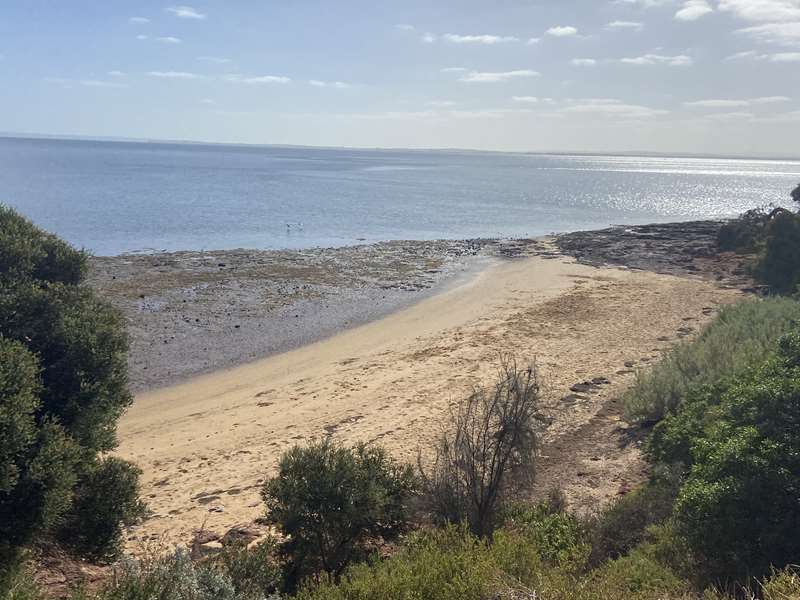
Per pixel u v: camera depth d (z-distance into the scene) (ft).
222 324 88.28
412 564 24.18
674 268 124.77
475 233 193.16
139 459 49.55
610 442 46.88
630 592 22.30
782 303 70.44
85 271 42.11
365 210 242.99
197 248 149.07
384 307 99.55
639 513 31.24
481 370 67.15
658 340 76.38
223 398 63.62
